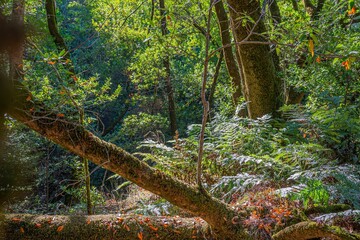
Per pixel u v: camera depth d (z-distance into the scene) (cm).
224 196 355
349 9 265
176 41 945
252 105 549
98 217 312
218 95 991
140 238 301
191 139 481
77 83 349
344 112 406
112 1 946
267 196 329
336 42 384
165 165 442
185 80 1186
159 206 369
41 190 655
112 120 1427
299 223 280
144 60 1018
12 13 127
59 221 303
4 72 115
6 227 282
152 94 1409
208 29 289
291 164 381
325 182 341
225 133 463
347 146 390
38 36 118
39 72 278
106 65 1361
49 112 246
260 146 432
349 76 451
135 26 966
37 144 606
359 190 290
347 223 293
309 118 422
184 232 307
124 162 268
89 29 1299
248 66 524
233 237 296
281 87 581
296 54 511
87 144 259
